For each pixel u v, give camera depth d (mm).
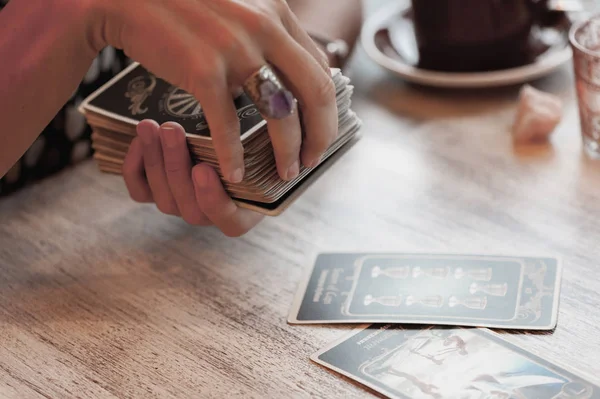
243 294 690
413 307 641
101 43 601
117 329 659
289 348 616
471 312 627
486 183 814
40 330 665
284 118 533
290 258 734
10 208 862
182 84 544
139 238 789
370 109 1000
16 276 744
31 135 645
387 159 882
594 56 774
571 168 819
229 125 543
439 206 784
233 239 773
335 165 882
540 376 555
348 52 1018
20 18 610
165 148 640
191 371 601
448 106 983
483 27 948
